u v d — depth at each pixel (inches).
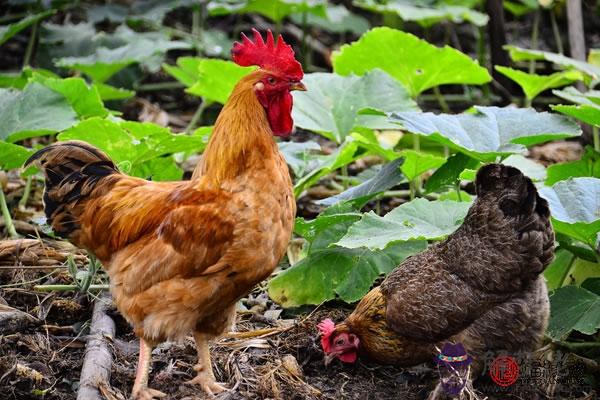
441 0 407.5
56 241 254.1
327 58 423.5
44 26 381.4
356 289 218.8
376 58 298.4
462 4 413.1
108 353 195.3
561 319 200.8
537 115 229.8
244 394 187.6
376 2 410.6
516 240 180.1
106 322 208.4
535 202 180.1
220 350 206.4
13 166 244.1
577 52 331.0
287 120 181.3
